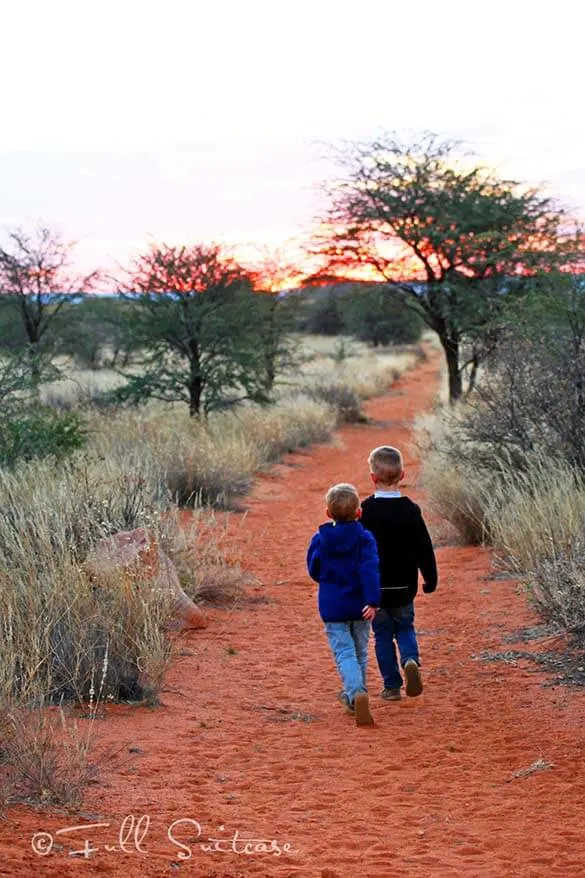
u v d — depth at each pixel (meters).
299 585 10.80
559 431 11.84
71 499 9.55
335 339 68.19
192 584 9.82
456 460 13.42
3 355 14.60
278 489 17.69
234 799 5.01
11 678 5.67
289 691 7.22
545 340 12.31
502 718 6.38
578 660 7.33
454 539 12.43
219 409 23.27
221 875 3.96
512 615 8.81
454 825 4.68
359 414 31.66
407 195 26.92
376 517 6.90
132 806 4.77
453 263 26.69
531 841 4.46
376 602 6.46
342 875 4.04
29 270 28.97
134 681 6.78
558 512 9.81
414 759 5.70
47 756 5.09
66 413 17.08
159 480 12.84
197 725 6.32
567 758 5.55
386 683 7.00
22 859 3.87
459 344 30.55
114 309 24.03
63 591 7.12
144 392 23.09
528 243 25.31
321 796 5.10
